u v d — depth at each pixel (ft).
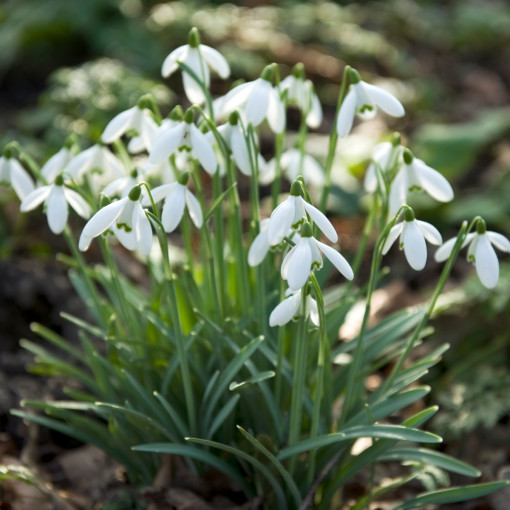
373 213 3.00
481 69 7.06
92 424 3.03
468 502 3.12
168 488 2.99
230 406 2.86
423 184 2.83
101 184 3.53
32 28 5.82
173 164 2.92
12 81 5.75
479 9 7.74
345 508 3.11
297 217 2.63
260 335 2.93
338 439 2.78
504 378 3.44
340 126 2.79
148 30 5.98
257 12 6.65
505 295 3.53
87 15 5.88
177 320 2.83
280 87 2.95
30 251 3.94
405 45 7.36
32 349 3.09
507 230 4.29
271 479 2.89
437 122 5.86
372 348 3.07
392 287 3.90
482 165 5.07
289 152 3.13
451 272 4.07
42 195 2.85
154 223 2.75
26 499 3.06
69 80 4.54
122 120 2.89
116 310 3.16
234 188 2.90
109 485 3.12
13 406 3.31
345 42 6.51
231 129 2.84
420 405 3.45
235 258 3.10
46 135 4.68
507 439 3.31
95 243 3.94
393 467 3.25
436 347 3.59
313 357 3.03
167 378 2.95
